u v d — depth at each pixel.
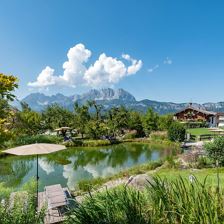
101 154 33.50
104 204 4.20
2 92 6.14
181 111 71.50
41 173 22.72
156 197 4.13
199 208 3.61
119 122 52.97
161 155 31.14
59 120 54.06
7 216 5.62
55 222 9.22
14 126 8.80
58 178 20.89
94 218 4.04
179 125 41.16
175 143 39.53
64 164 26.81
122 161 28.19
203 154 21.95
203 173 15.34
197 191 4.02
